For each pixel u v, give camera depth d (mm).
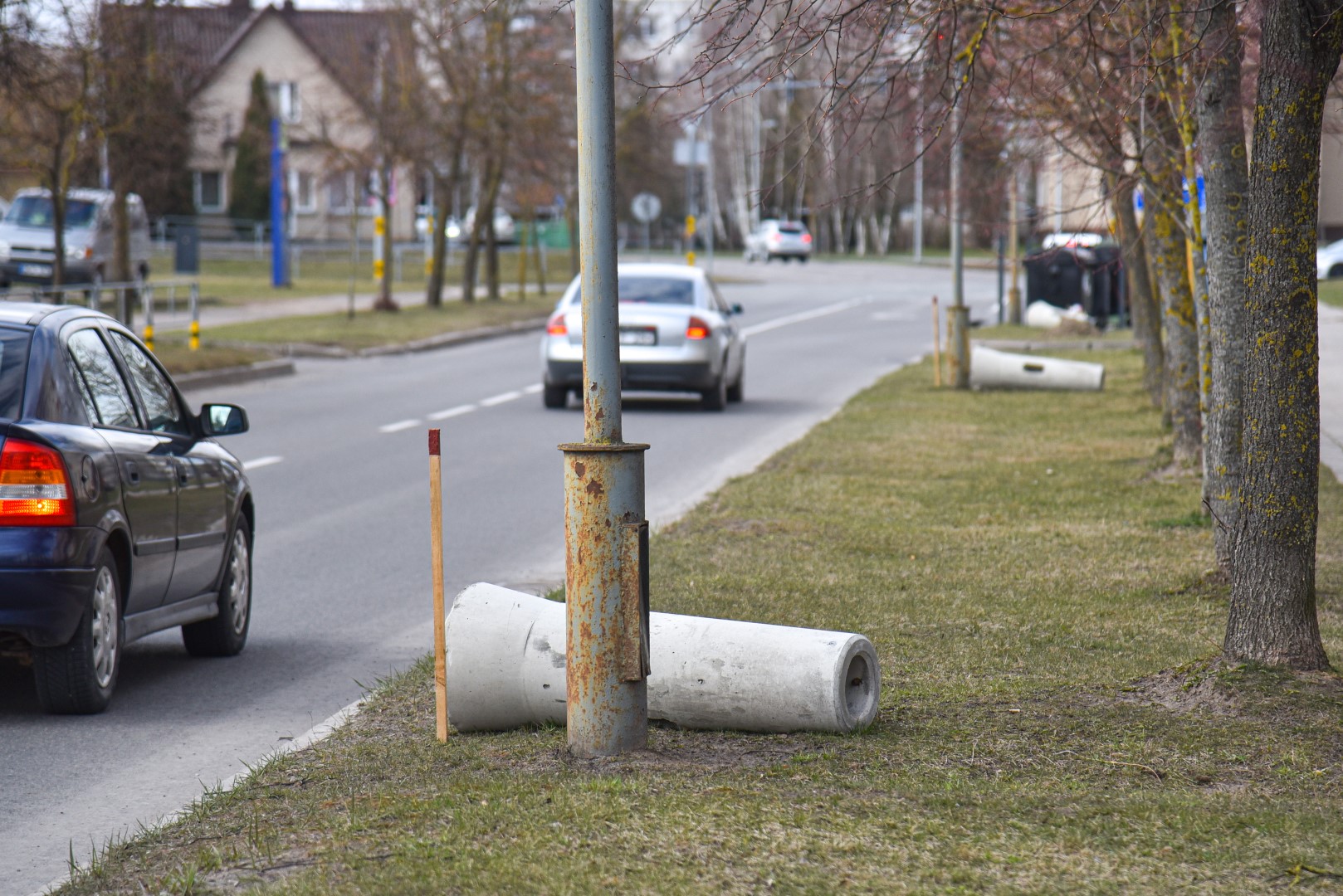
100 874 7090
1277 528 10094
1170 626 12914
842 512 19109
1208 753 8859
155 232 111188
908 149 14844
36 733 10539
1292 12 9508
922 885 6605
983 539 17172
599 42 8359
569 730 8898
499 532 18984
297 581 16078
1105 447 25109
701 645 9438
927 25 12867
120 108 46312
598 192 8406
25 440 10516
